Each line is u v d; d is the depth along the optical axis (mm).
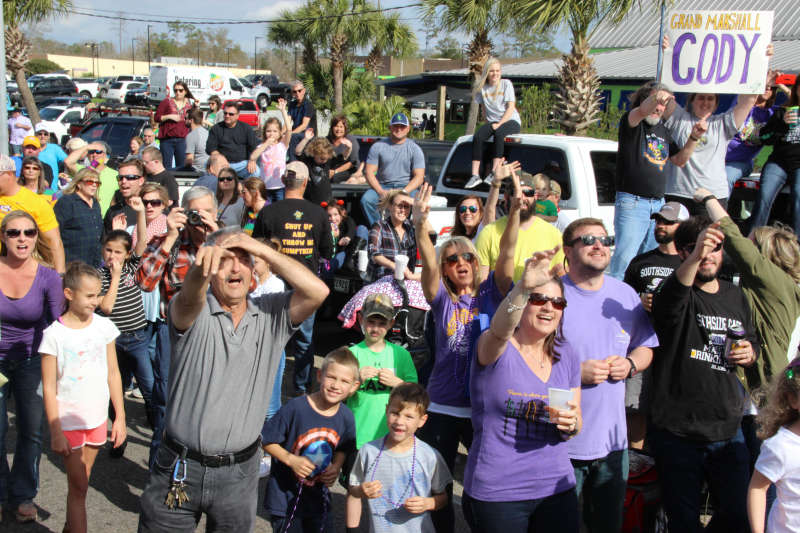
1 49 10086
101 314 5371
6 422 4516
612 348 3938
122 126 16797
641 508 4281
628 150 6039
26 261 4508
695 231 3988
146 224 6141
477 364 3557
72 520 4270
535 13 13945
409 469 3748
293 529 4004
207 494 3201
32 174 7980
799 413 3180
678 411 3998
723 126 6469
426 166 9547
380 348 4621
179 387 3203
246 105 33062
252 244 3092
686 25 6004
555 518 3502
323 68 29406
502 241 4262
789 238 4367
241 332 3229
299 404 4016
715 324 3969
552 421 3373
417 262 6727
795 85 6750
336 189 8164
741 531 4004
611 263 6242
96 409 4289
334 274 7637
